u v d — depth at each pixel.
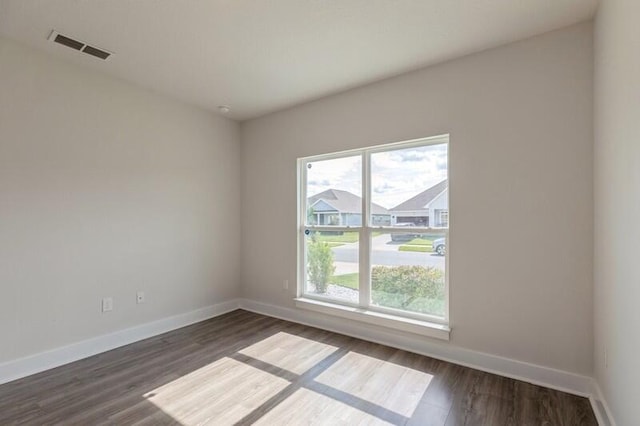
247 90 3.36
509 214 2.47
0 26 2.27
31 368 2.52
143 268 3.29
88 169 2.89
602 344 1.99
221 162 4.10
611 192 1.79
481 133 2.58
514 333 2.45
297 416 2.01
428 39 2.43
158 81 3.15
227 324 3.69
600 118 2.00
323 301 3.66
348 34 2.37
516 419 1.96
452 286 2.72
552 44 2.31
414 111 2.92
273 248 4.02
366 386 2.35
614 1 1.72
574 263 2.24
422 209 2.99
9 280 2.44
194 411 2.05
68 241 2.76
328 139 3.51
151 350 2.98
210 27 2.29
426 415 2.01
